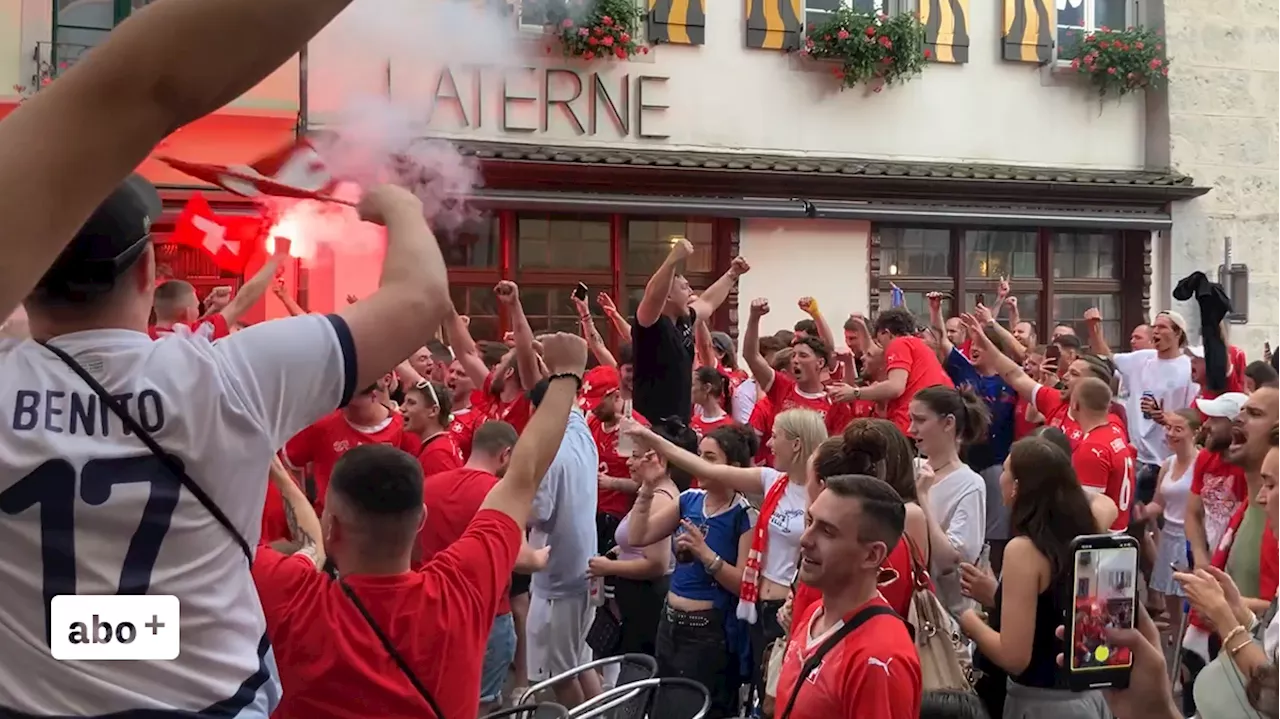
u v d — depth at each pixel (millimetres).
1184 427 6750
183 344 1338
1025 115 12758
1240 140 13164
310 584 2229
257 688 1362
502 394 6840
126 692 1260
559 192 10766
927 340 8391
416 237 1523
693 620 4887
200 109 1042
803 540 2953
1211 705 3012
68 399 1271
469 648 2270
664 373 4453
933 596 3473
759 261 11656
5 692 1236
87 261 1294
